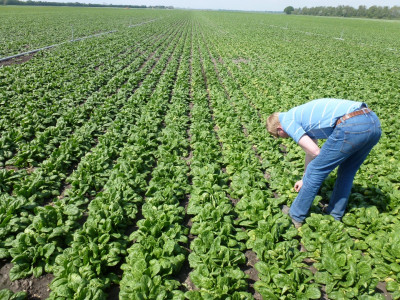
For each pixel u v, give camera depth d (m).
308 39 40.88
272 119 5.19
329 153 4.62
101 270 4.52
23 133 8.41
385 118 11.16
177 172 6.94
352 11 145.50
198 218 5.56
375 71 20.00
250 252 5.25
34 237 4.86
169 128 9.43
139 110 11.11
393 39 46.22
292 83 15.93
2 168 7.12
